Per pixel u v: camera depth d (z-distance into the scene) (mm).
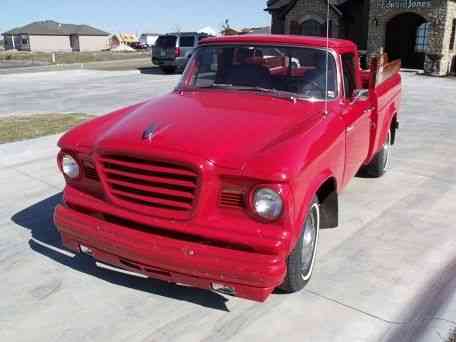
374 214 5547
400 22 27594
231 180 3170
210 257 3186
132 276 4137
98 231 3543
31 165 7414
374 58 5371
